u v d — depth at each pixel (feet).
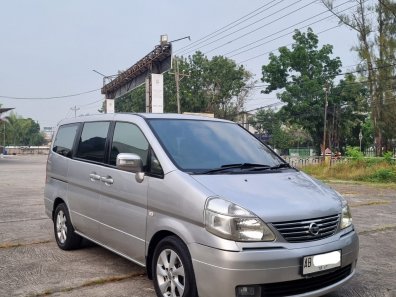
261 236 11.60
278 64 170.09
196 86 184.24
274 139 222.07
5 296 14.53
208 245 11.78
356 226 27.50
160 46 97.40
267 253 11.44
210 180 13.12
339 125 177.06
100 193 17.02
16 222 27.71
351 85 164.04
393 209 35.14
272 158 16.66
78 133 19.97
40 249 20.75
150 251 14.33
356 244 13.62
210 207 11.98
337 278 12.95
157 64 103.14
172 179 13.46
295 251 11.71
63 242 20.38
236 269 11.28
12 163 128.98
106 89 146.72
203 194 12.37
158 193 13.76
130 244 15.23
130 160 14.35
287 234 11.87
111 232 16.35
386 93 130.11
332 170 76.48
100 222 17.06
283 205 12.29
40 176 70.33
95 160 17.84
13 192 45.03
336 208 13.28
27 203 36.58
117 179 15.88
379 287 15.98
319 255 12.03
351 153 79.46
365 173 68.80
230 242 11.49
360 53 131.13
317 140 184.96
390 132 133.49
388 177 65.00
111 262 18.52
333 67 169.68
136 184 14.82
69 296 14.58
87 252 20.12
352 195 45.80
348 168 74.13
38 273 17.02
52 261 18.67
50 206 21.52
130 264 18.22
